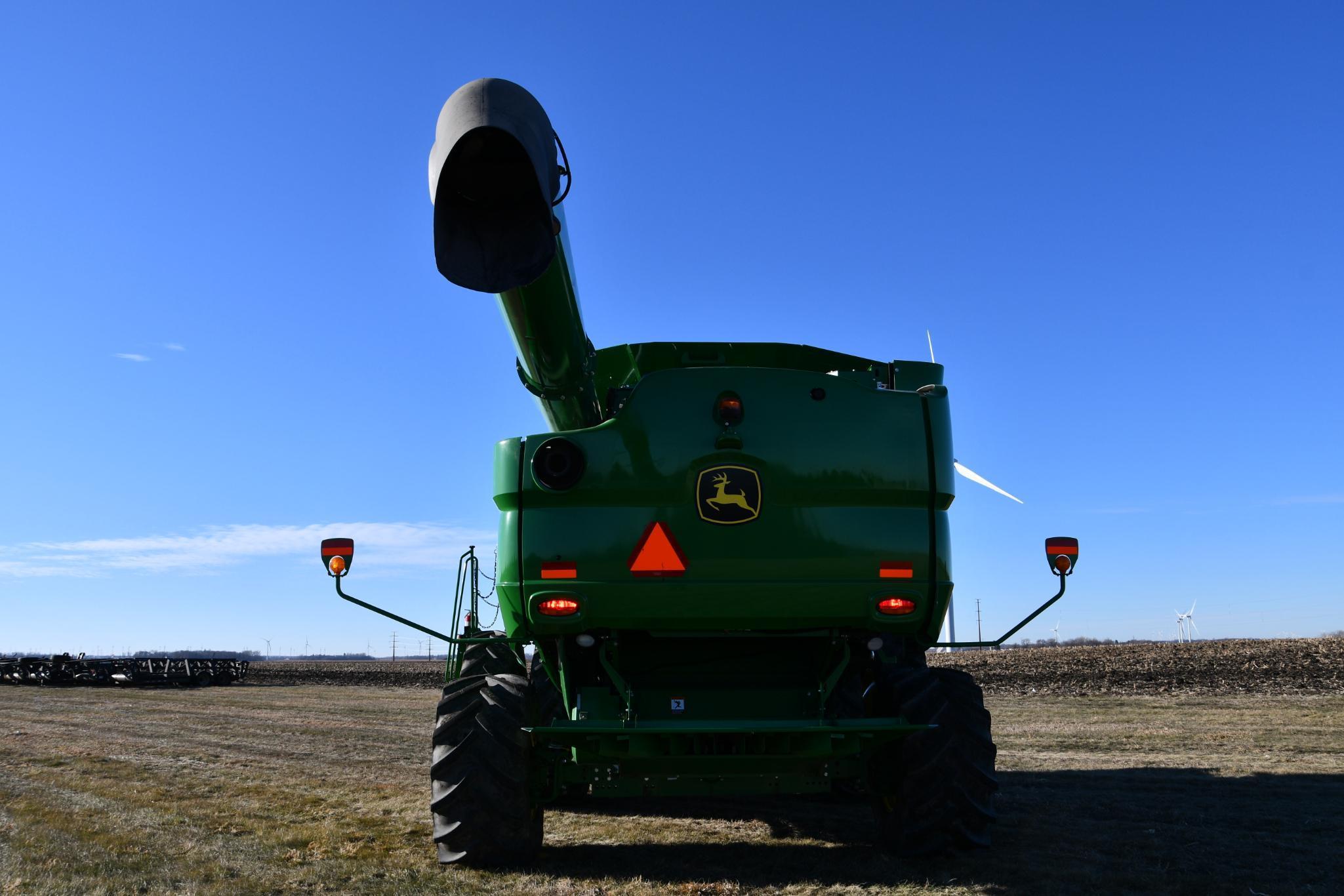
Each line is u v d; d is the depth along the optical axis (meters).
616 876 5.54
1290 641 34.22
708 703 5.96
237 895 5.12
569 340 5.81
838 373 6.07
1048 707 16.83
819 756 5.52
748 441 5.74
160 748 12.91
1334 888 5.12
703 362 7.47
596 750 5.48
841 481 5.77
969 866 5.69
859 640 6.17
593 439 5.74
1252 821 6.92
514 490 5.77
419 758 11.76
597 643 6.00
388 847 6.43
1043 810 7.42
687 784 5.90
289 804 8.23
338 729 15.80
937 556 5.85
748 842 6.55
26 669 41.56
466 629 8.18
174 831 6.96
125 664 41.19
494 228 4.82
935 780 5.80
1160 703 16.98
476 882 5.41
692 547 5.67
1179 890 5.10
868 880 5.38
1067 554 6.09
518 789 5.75
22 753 12.26
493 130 4.52
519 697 5.98
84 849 6.29
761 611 5.68
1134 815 7.21
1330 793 8.05
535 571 5.71
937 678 6.04
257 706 22.58
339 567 6.08
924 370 6.39
